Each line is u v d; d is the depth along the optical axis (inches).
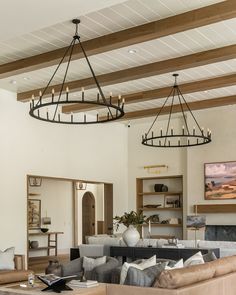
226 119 456.1
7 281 255.6
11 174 381.4
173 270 159.2
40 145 413.1
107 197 506.3
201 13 226.8
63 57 263.4
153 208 507.2
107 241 352.2
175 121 493.4
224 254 292.2
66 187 602.5
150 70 312.0
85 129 470.3
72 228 604.4
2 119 378.3
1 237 367.6
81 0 165.8
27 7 170.6
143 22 245.9
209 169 459.8
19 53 293.7
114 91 385.4
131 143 528.7
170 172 494.9
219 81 345.7
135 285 161.8
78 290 162.9
